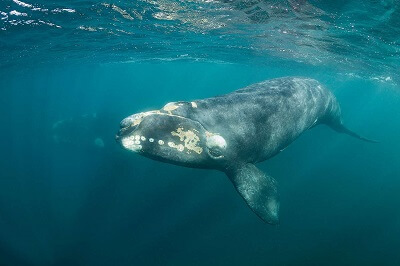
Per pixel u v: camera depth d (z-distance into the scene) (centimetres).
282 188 1919
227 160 590
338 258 1320
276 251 1355
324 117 1138
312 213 1678
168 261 1309
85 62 3056
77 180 2222
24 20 1239
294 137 809
